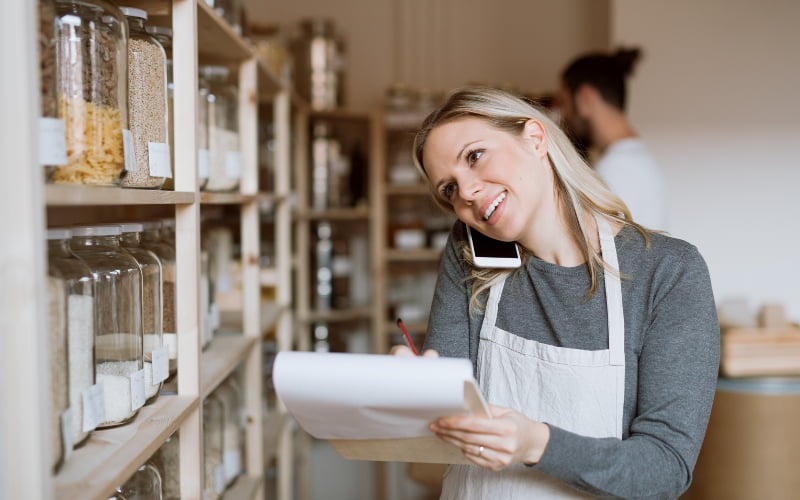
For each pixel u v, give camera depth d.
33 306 0.81
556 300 1.37
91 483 0.97
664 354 1.25
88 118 1.07
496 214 1.31
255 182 2.17
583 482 1.15
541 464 1.14
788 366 2.96
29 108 0.80
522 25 4.28
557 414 1.35
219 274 2.62
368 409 1.07
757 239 3.58
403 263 4.15
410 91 3.79
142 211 1.93
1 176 0.80
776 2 3.51
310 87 3.75
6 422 0.81
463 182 1.31
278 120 2.83
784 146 3.55
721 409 2.94
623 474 1.16
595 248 1.35
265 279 2.96
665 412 1.22
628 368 1.31
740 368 2.95
